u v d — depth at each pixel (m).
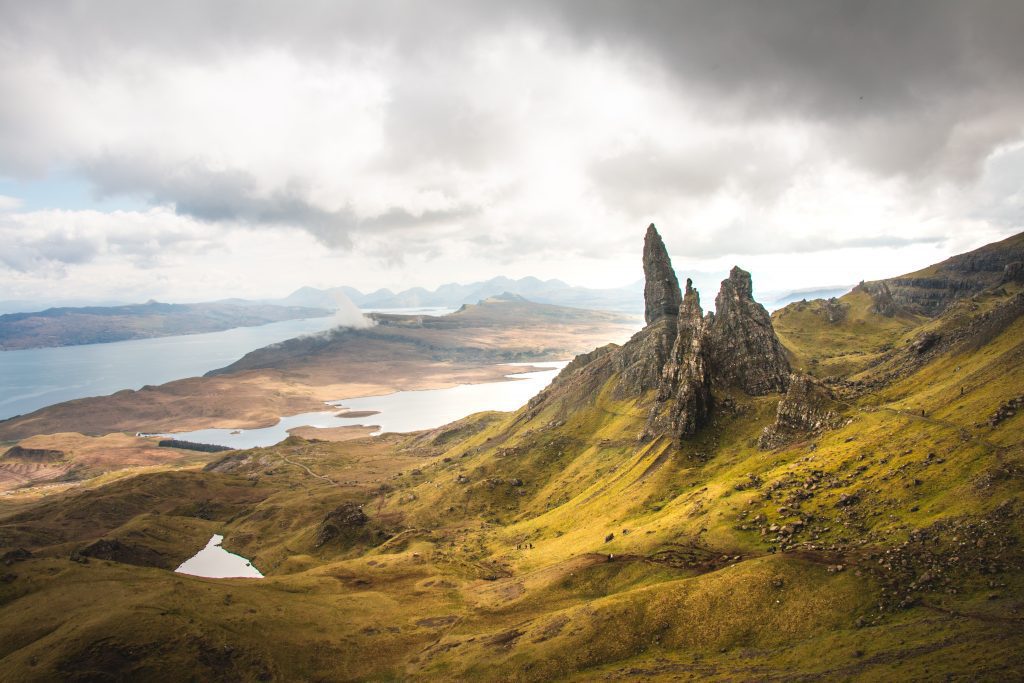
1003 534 120.50
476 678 143.75
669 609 144.62
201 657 158.12
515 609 175.62
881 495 154.88
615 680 127.31
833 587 132.12
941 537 129.12
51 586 197.50
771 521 165.25
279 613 185.25
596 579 177.12
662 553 174.12
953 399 192.62
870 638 114.31
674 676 122.44
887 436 188.00
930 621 112.25
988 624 105.25
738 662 122.00
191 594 188.38
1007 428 152.75
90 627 162.75
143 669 151.75
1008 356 191.75
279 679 155.50
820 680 105.00
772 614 132.62
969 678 92.31
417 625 182.38
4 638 169.62
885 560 132.25
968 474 143.25
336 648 170.25
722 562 157.62
